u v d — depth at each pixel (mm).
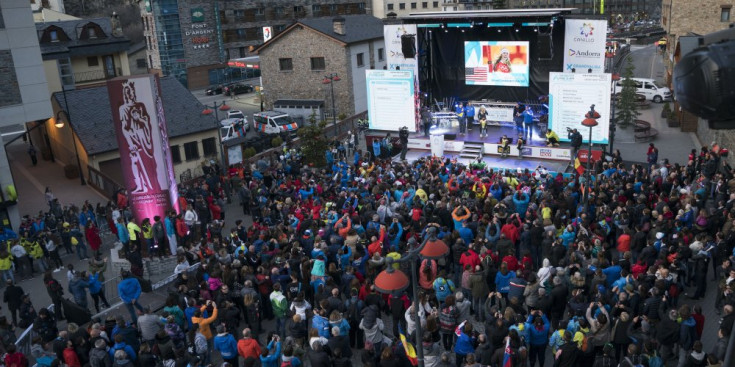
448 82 41094
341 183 25609
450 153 35688
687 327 12156
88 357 13500
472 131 37781
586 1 141750
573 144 29016
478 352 11750
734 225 16406
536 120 37250
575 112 32625
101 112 35562
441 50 40438
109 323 14164
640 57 80312
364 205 20516
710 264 18453
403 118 37719
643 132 37625
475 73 39500
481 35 38969
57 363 12242
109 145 34031
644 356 11094
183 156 36156
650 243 16359
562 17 35062
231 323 14438
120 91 20875
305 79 50531
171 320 13703
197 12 77250
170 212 21938
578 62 34875
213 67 80125
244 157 39344
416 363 11766
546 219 17891
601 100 31766
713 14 45688
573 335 11977
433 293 15008
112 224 25234
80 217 25906
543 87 38031
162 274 21531
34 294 21188
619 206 18828
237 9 81938
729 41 3623
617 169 24094
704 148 26047
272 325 16734
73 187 34438
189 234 22703
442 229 17594
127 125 21219
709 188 22312
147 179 21719
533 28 37094
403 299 14516
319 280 15734
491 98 39938
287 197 23781
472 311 16219
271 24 84750
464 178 23375
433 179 23328
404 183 22875
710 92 3539
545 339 12438
